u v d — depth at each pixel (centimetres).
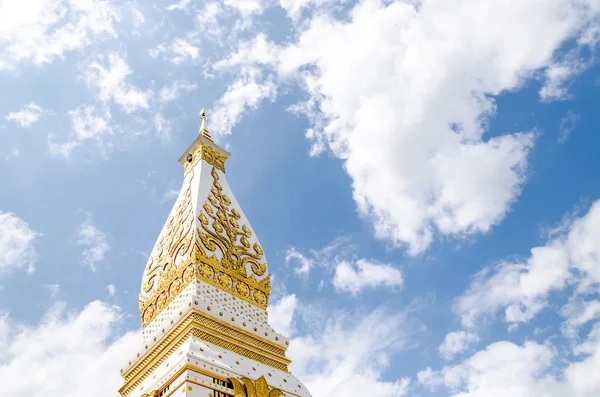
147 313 1596
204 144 1872
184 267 1538
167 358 1395
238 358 1408
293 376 1512
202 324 1388
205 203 1673
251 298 1588
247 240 1698
